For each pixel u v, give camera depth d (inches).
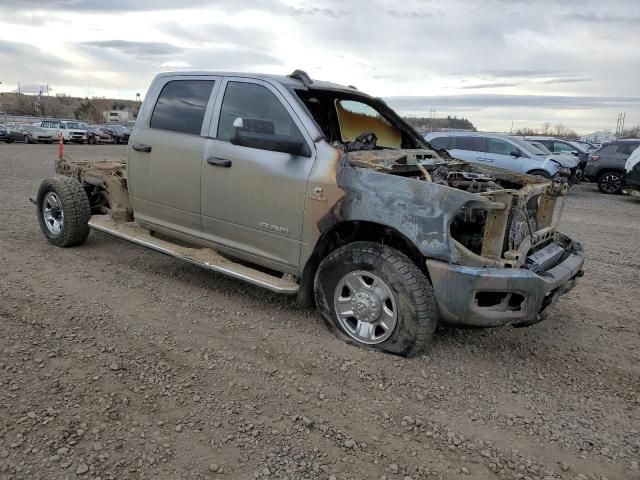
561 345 169.2
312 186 157.4
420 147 218.7
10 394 123.4
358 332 156.0
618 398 138.4
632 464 111.6
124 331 160.1
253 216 172.7
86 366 138.3
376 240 167.0
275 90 171.5
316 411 124.5
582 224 400.2
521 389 140.3
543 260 153.2
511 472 107.5
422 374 142.9
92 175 246.1
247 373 139.6
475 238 151.2
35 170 636.1
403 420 122.9
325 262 158.1
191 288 201.2
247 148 173.0
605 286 233.9
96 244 257.3
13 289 188.2
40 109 4483.3
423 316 142.9
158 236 218.2
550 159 558.3
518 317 140.9
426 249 141.3
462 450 113.6
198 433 114.1
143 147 203.8
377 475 104.7
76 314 169.8
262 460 107.0
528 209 159.9
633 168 553.9
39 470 100.4
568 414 129.6
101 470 101.4
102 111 4562.0
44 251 240.5
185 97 196.1
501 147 575.8
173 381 133.7
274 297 195.2
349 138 204.7
